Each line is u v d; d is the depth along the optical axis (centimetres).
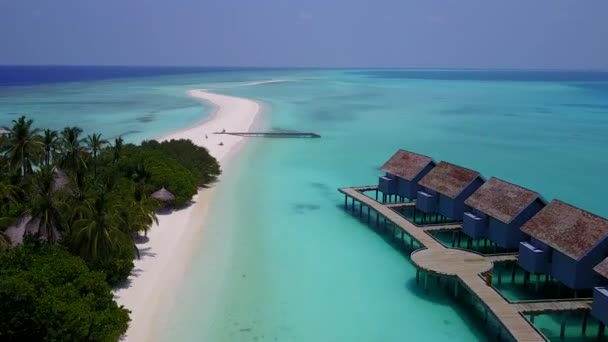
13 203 3750
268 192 5650
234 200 5303
